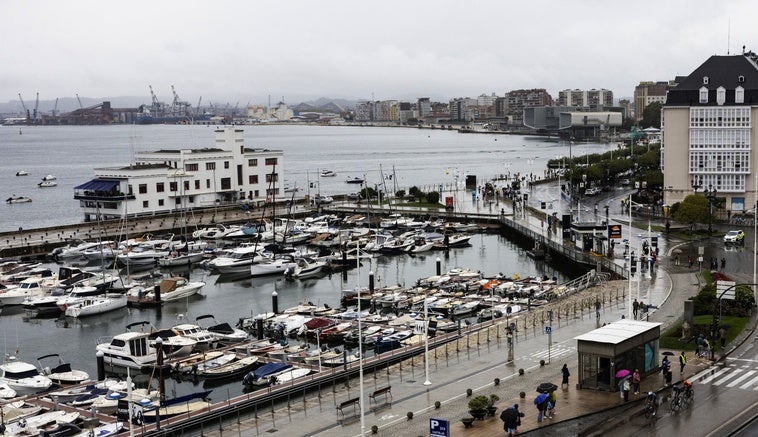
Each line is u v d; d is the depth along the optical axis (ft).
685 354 278.26
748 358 275.18
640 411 224.74
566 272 545.85
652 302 370.12
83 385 310.45
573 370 270.05
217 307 473.26
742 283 379.96
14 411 274.16
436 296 459.73
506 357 292.40
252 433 228.43
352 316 418.72
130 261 597.93
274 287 524.93
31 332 428.15
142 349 352.69
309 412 245.45
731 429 208.33
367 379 283.18
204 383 326.85
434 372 279.08
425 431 217.77
